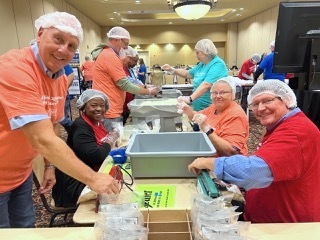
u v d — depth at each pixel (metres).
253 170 1.08
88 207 1.18
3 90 1.01
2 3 4.30
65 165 1.00
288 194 1.17
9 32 4.53
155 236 0.89
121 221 0.83
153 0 7.32
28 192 1.55
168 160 1.36
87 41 9.74
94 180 1.02
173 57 13.48
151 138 1.65
